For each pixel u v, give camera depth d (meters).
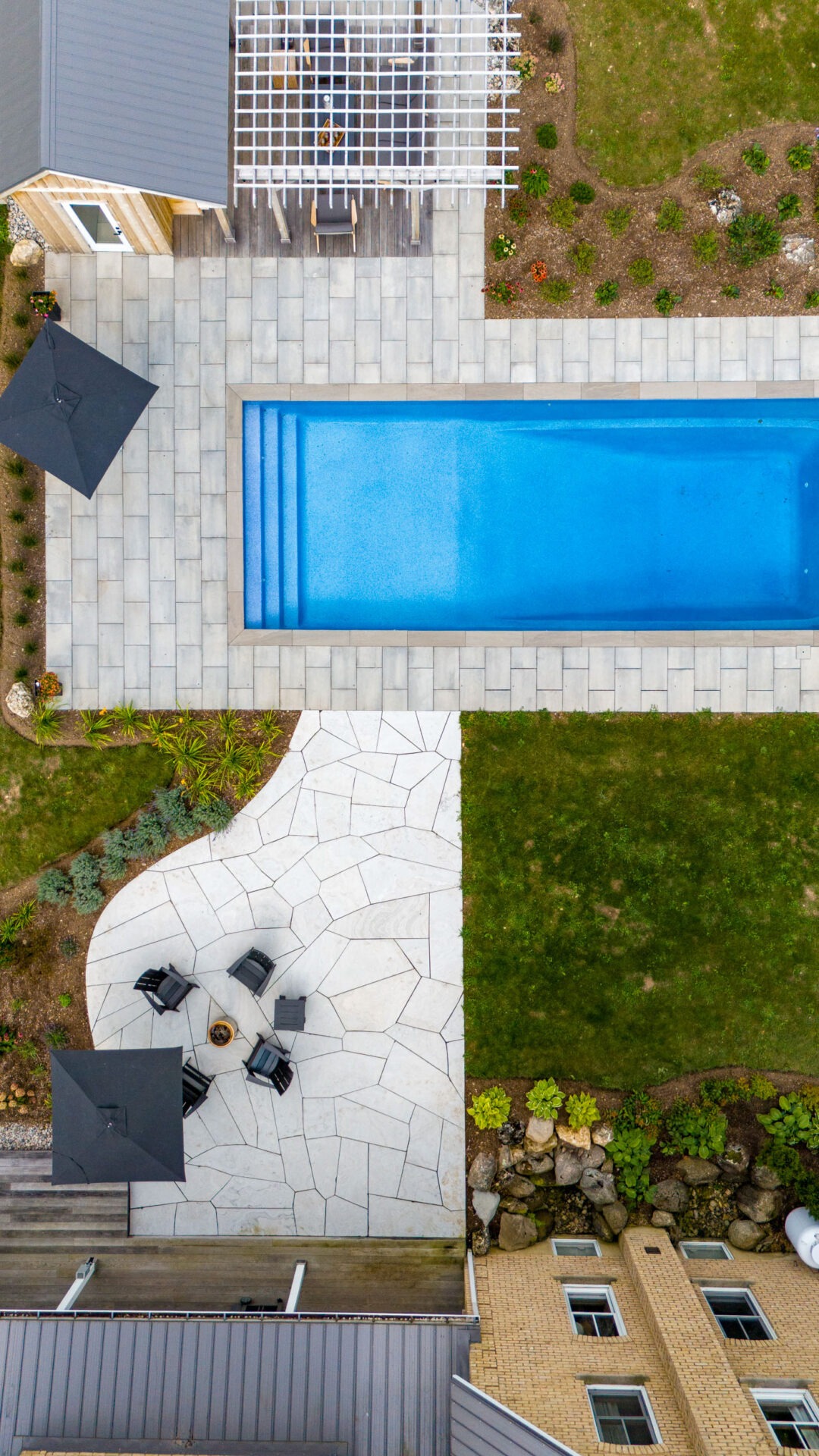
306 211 13.70
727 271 13.78
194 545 14.02
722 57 13.77
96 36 11.26
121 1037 13.92
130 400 12.49
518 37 13.30
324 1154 13.77
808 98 13.80
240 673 14.02
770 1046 13.71
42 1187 13.86
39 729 13.74
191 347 13.86
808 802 13.88
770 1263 12.94
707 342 13.82
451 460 14.28
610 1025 13.73
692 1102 13.60
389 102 13.29
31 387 12.29
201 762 13.90
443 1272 13.45
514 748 13.93
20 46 11.22
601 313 13.77
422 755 13.96
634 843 13.88
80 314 13.90
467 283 13.77
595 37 13.71
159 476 13.98
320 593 14.38
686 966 13.80
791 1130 13.37
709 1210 13.50
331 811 14.01
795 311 13.81
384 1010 13.84
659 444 14.27
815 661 13.91
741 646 13.86
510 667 13.92
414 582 14.35
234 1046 13.88
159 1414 10.73
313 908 13.95
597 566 14.36
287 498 14.23
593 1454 9.39
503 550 14.35
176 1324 11.02
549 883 13.87
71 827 14.08
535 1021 13.75
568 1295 12.24
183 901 13.98
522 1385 10.30
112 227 13.09
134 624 14.05
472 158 13.27
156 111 11.58
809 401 13.91
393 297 13.79
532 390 13.80
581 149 13.77
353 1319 11.08
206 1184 13.80
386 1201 13.67
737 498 14.30
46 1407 10.84
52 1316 11.20
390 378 13.84
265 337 13.84
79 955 13.99
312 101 12.89
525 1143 13.47
